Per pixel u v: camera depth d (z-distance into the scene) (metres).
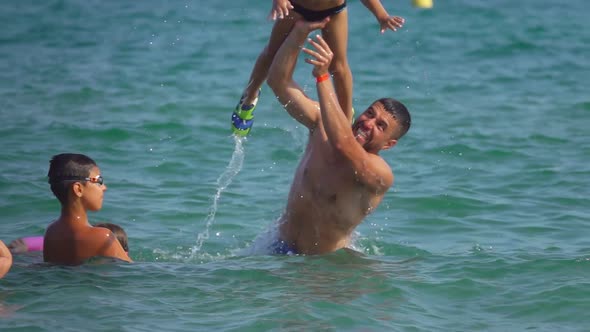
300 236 25.20
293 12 22.78
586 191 33.12
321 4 22.41
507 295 21.70
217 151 38.38
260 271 23.27
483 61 61.22
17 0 88.69
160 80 53.09
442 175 35.38
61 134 40.12
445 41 67.94
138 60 59.78
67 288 21.48
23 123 42.00
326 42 23.23
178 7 83.44
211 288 21.84
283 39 23.70
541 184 34.12
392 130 24.06
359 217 24.78
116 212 30.12
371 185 24.00
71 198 23.64
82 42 67.19
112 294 21.17
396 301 21.16
